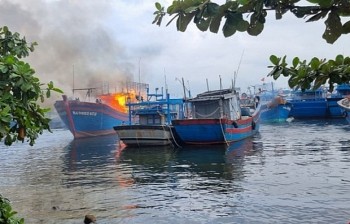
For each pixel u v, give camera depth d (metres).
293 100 64.56
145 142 34.34
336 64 2.46
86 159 28.20
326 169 18.47
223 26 2.40
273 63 2.64
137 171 21.19
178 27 2.47
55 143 45.09
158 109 36.97
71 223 11.52
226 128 32.19
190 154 27.84
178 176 18.94
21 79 3.87
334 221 10.59
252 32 2.39
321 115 63.78
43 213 12.73
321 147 27.97
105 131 54.53
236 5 2.31
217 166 21.52
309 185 15.03
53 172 22.20
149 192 15.43
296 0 2.22
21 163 27.33
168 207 12.98
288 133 42.12
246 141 35.59
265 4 2.23
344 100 39.31
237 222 11.04
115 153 31.33
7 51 5.38
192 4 2.39
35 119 4.48
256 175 17.84
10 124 4.15
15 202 14.46
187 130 32.25
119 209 12.97
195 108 33.78
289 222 10.74
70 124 49.06
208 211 12.23
